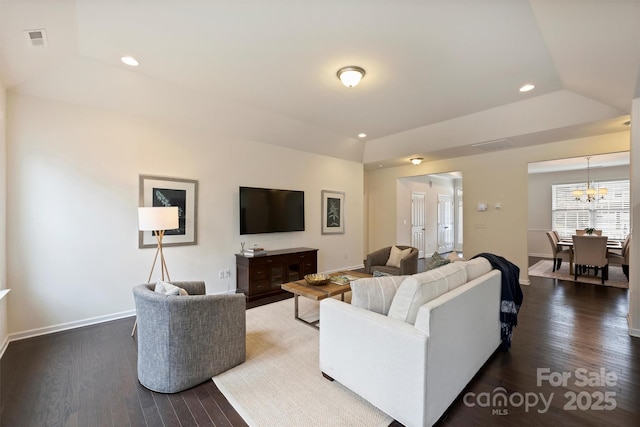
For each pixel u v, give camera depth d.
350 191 6.19
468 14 1.99
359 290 1.92
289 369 2.23
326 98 3.50
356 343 1.82
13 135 2.70
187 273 3.82
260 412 1.75
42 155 2.84
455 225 9.63
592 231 6.07
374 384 1.72
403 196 7.31
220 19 2.05
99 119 3.16
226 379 2.10
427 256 8.31
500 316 2.52
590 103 3.33
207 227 4.01
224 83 3.09
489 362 2.32
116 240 3.27
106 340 2.73
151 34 2.23
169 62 2.66
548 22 1.92
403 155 5.59
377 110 3.90
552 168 7.27
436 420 1.60
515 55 2.53
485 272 2.44
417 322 1.56
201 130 3.96
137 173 3.41
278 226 4.80
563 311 3.50
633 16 1.63
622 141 4.02
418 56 2.55
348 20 2.07
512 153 5.05
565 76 2.83
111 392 1.95
